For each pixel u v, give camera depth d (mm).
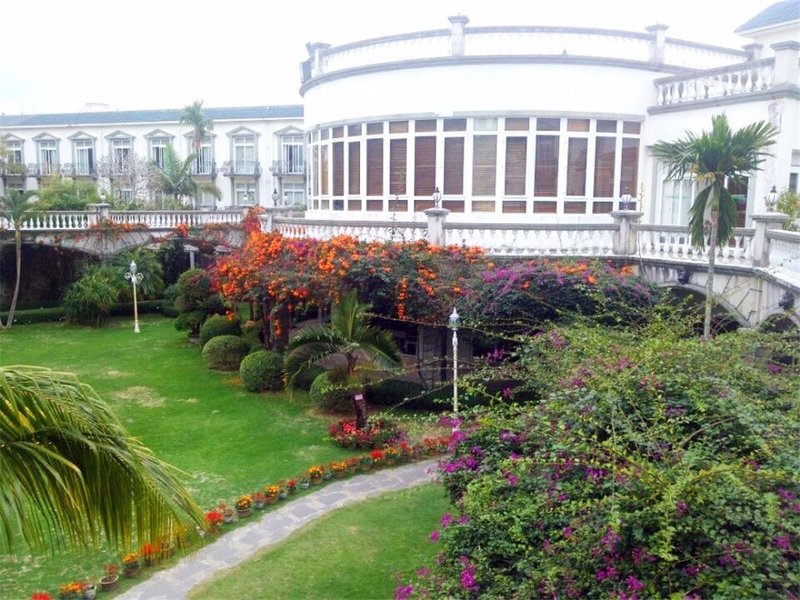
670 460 5082
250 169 46625
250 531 9812
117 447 4480
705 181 11617
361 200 19281
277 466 12102
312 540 9445
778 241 12164
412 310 14562
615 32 17391
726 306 13492
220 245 28266
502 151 17375
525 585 4918
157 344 23000
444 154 17766
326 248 15289
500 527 5648
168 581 8477
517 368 10445
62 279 28891
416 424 12359
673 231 15031
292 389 15516
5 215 26250
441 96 17562
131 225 28734
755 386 6715
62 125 48469
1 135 45000
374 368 13938
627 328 9250
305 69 22312
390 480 11641
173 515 4703
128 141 48094
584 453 5348
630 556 4758
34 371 4336
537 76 17078
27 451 4109
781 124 14398
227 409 15484
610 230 15922
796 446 5301
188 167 39969
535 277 13445
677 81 17219
